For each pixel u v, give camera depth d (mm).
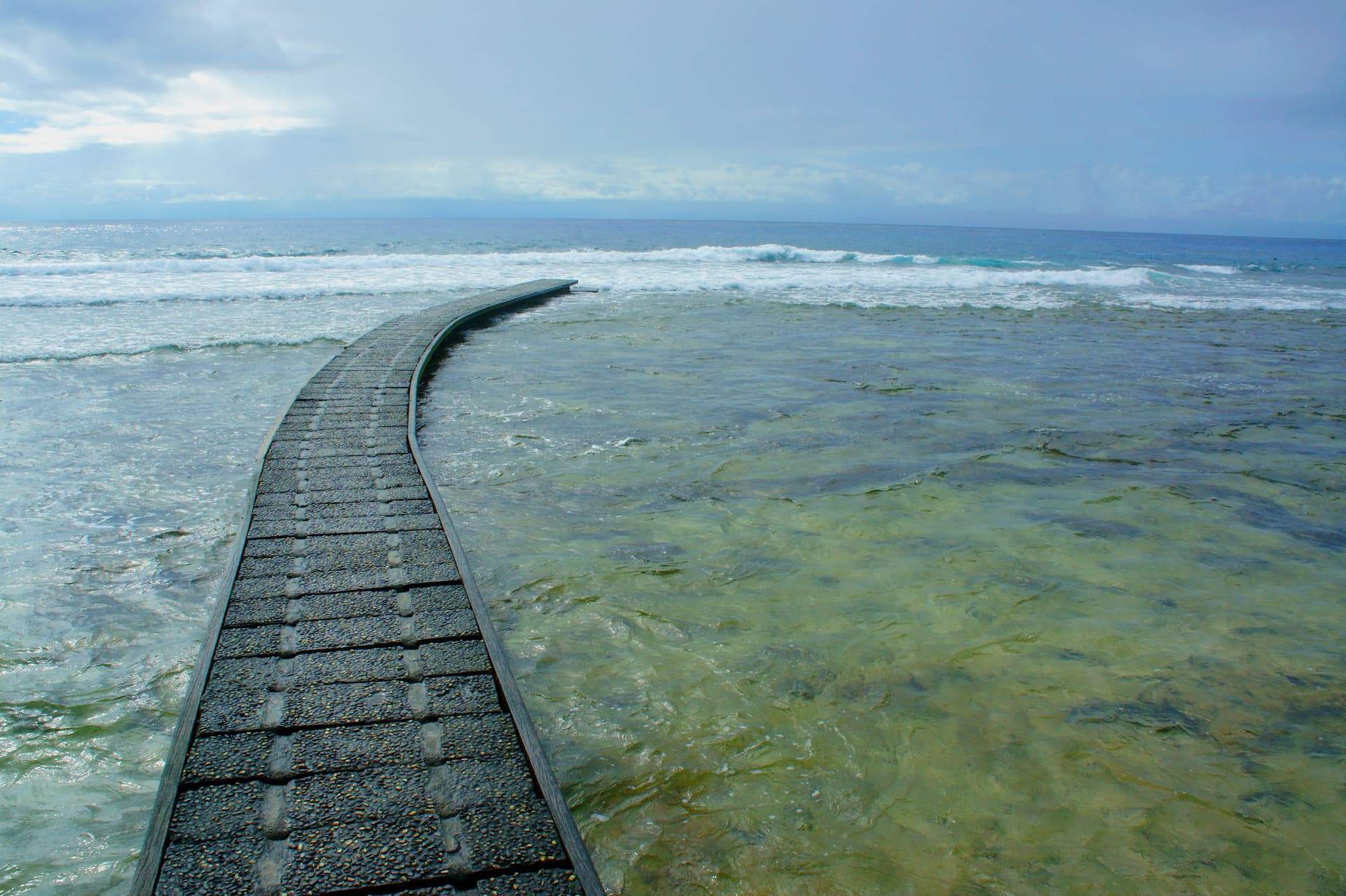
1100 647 4391
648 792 3248
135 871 2578
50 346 12867
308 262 29750
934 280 28797
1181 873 2832
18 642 4273
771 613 4777
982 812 3150
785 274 30125
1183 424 9547
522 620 4648
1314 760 3439
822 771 3389
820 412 9836
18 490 6586
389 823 2766
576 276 27516
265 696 3492
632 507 6574
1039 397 10961
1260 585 5207
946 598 4980
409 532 5488
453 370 12344
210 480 7012
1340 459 8148
